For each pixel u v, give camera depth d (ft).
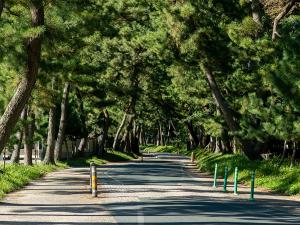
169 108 305.53
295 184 104.17
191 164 230.07
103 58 221.87
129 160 269.85
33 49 82.99
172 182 123.65
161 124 516.32
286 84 93.25
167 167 194.80
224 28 139.13
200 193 98.73
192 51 144.56
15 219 61.62
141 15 195.21
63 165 180.96
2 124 85.25
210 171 166.09
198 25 140.26
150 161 255.70
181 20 139.85
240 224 59.36
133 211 70.18
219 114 179.93
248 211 73.05
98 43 201.26
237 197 93.81
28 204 77.25
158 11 153.28
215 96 151.74
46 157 175.01
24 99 85.76
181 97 200.13
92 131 284.82
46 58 96.27
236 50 135.23
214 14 142.92
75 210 70.74
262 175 125.08
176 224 58.44
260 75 132.26
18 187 102.89
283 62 94.58
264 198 93.25
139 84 271.90
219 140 237.45
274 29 131.44
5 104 106.73
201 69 153.58
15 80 106.83
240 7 140.46
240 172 136.26
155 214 67.36
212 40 138.92
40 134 168.55
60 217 63.67
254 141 148.77
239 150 202.59
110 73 228.22
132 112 299.58
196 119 223.71
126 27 212.43
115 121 334.44
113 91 231.30
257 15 140.77
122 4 186.39
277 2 140.87
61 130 194.29
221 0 139.23
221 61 142.92
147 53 226.17
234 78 144.87
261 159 147.54
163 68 235.40
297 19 137.39
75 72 136.46
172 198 88.43
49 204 77.51
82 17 87.45
